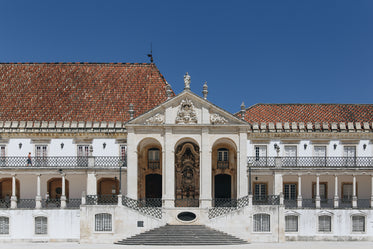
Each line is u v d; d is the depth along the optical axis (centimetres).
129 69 6081
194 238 4388
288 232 4941
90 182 5147
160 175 5481
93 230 4619
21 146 5372
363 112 5788
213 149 5478
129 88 5831
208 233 4488
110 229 4625
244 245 4338
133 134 4941
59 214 4841
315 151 5478
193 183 5391
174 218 4784
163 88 5816
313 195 5425
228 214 4600
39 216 4853
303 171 5172
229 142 5297
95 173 5153
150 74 6009
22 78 5919
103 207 4631
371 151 5450
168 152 4884
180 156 5409
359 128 5434
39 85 5838
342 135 5450
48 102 5641
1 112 5528
